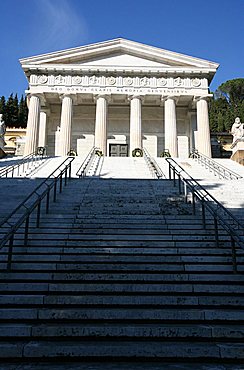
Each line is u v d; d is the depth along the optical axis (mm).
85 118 38469
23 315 4805
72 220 9000
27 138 33312
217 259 6738
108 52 35812
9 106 71375
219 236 7855
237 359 3951
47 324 4660
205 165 22312
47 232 8117
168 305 5188
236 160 24828
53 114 38844
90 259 6746
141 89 34688
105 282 5930
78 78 34812
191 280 5969
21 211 9914
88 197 11398
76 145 37781
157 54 35406
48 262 6605
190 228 8492
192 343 4234
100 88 34594
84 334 4391
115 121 38438
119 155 37719
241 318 4770
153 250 7109
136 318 4793
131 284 5695
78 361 3959
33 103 34156
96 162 21453
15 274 5941
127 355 3994
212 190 12352
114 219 9078
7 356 3982
